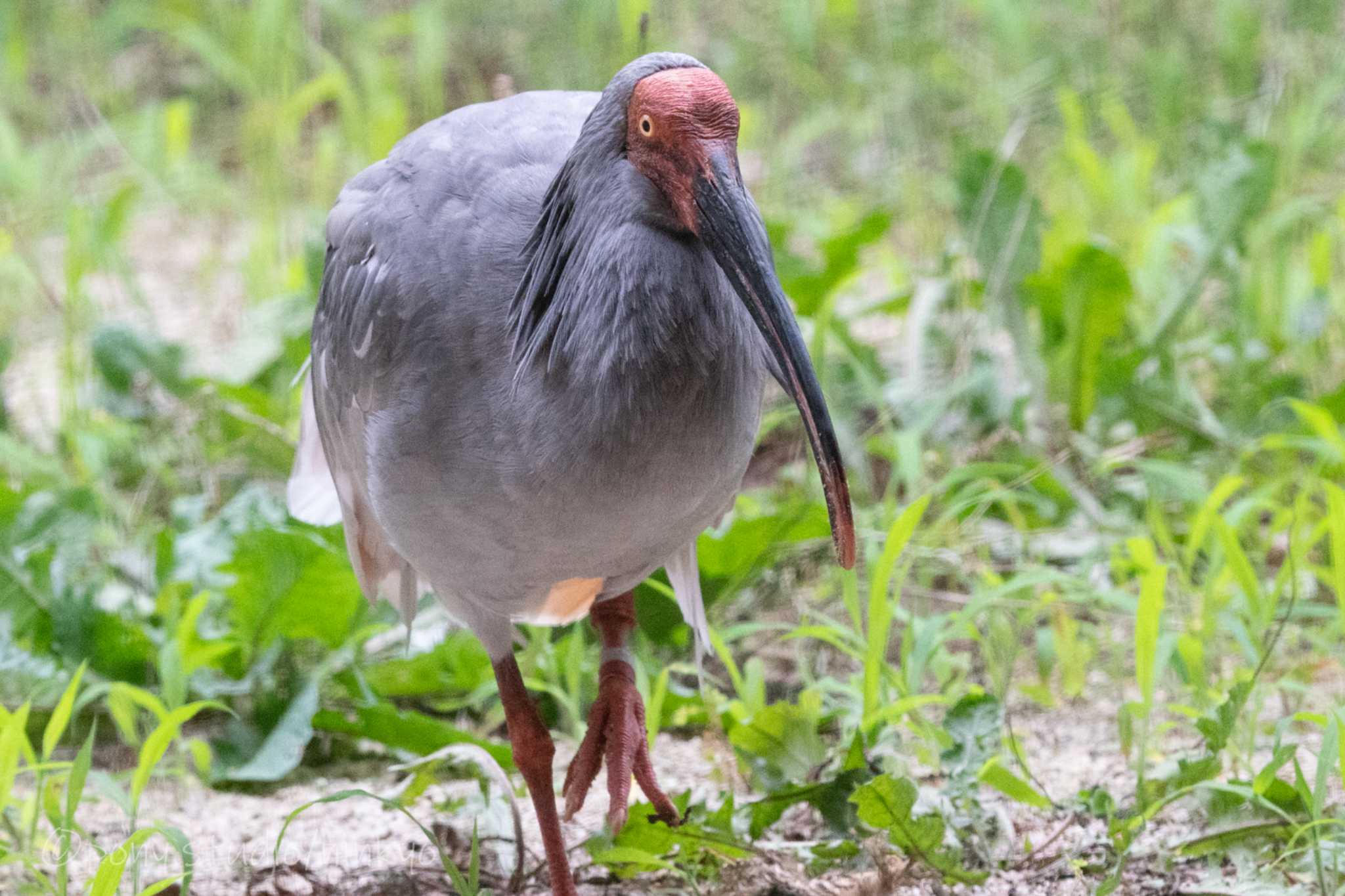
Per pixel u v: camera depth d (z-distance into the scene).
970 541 11.24
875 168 18.53
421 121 19.97
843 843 7.61
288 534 9.52
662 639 10.27
